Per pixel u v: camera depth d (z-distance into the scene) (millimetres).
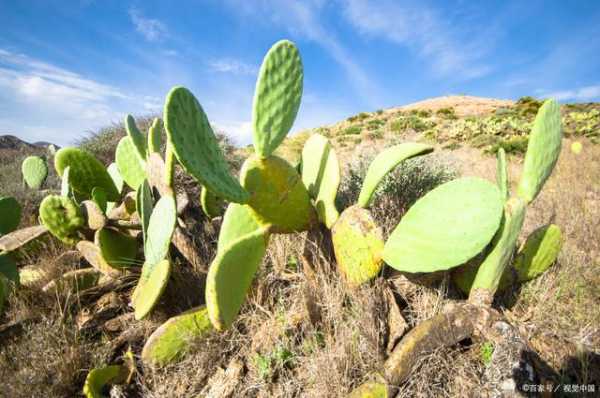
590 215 3545
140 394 1582
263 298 1957
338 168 1913
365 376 1377
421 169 3170
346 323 1610
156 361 1622
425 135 13156
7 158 7938
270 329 1702
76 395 1586
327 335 1611
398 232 1662
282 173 1781
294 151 10453
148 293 1759
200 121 1466
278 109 1710
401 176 3043
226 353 1697
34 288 2207
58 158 2951
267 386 1501
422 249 1555
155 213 1977
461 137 12156
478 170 7246
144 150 2834
